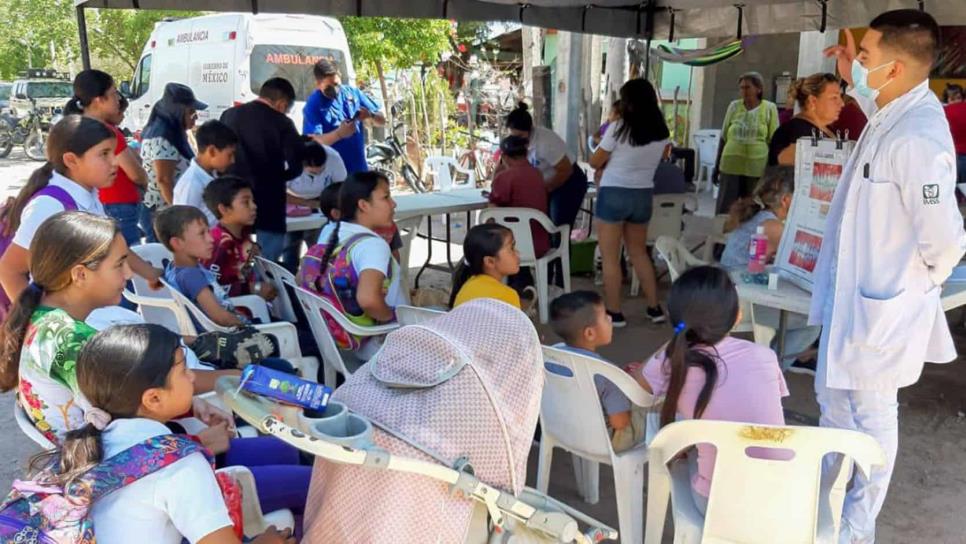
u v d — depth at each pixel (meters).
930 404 3.83
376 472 1.44
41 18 23.06
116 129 4.33
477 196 6.04
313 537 1.52
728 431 1.83
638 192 4.85
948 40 9.28
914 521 2.77
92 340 1.50
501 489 1.50
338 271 3.05
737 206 3.51
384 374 1.55
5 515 1.35
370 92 13.91
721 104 12.95
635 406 2.43
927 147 1.99
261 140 4.30
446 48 14.49
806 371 4.16
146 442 1.45
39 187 2.59
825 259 2.34
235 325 2.96
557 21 5.97
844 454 1.88
